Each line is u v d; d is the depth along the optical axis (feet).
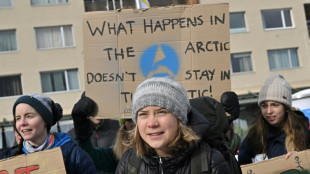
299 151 11.91
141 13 11.68
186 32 11.71
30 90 74.43
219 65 11.62
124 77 11.48
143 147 8.36
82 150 10.03
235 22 80.74
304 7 83.35
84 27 11.61
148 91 8.06
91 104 10.89
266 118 12.96
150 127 8.01
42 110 9.77
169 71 11.60
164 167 8.11
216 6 11.71
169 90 8.09
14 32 75.51
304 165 11.22
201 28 11.70
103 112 11.32
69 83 75.97
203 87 11.56
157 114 8.04
